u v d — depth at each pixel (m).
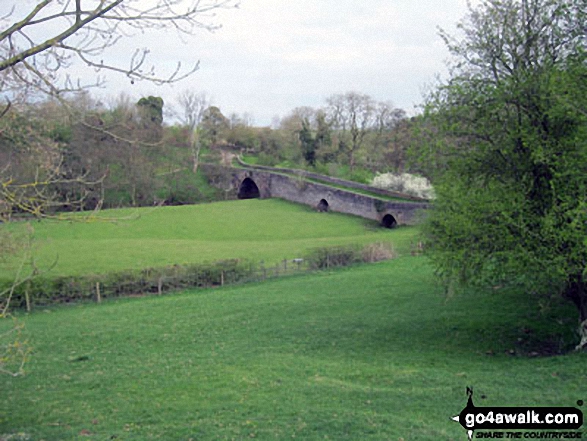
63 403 13.76
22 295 29.05
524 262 15.91
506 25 17.19
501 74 17.59
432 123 18.17
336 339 20.19
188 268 34.06
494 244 16.62
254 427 11.31
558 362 15.09
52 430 11.82
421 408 12.20
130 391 14.52
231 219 65.88
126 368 17.16
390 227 60.81
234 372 15.98
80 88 8.05
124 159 60.25
